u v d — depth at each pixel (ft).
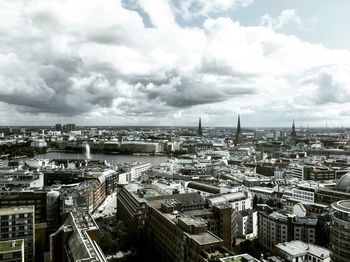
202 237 589.73
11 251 580.71
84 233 618.03
